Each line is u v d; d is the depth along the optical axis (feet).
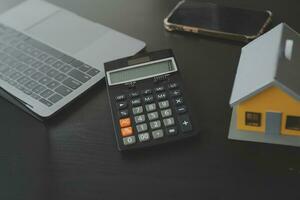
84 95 2.25
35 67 2.39
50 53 2.46
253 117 1.94
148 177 1.89
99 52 2.43
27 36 2.59
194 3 2.64
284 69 1.84
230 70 2.28
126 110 2.07
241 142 1.96
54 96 2.22
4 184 1.95
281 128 1.94
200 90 2.21
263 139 1.96
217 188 1.82
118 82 2.17
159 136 1.98
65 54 2.44
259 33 2.37
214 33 2.43
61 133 2.12
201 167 1.90
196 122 2.02
